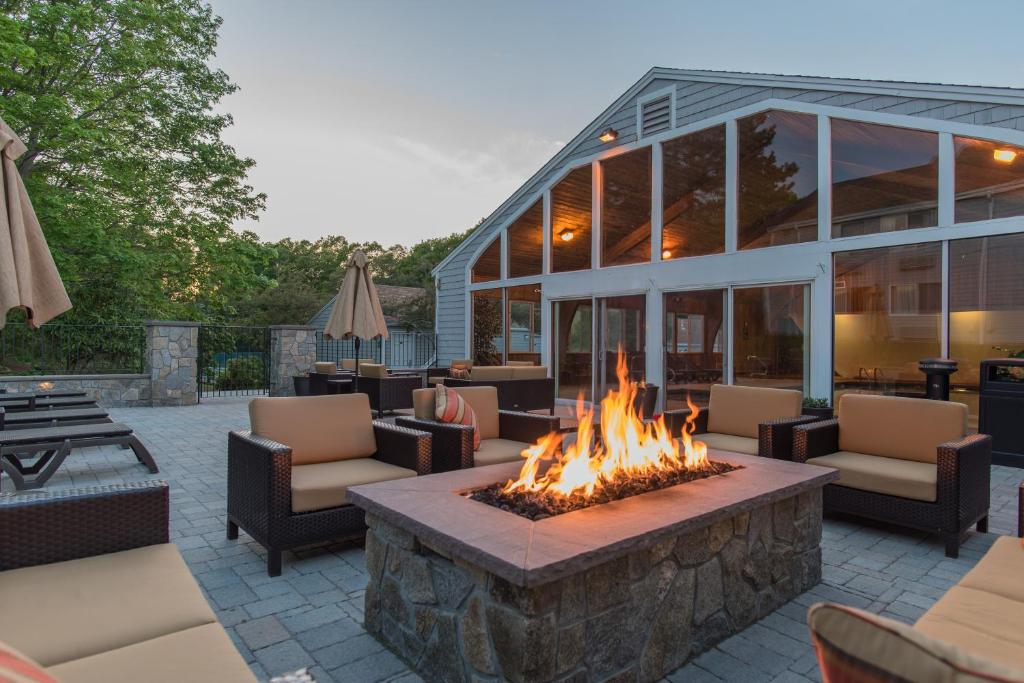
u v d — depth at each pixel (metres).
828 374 7.44
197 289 16.80
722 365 8.49
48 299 3.25
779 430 4.17
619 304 9.90
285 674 2.18
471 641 2.00
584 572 1.96
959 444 3.53
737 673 2.23
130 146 14.25
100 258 13.12
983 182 6.37
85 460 5.97
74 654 1.41
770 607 2.76
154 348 10.58
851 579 3.13
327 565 3.22
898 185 6.96
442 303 13.44
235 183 15.94
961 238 6.46
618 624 2.06
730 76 8.48
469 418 4.26
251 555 3.35
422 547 2.27
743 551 2.61
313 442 3.69
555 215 11.02
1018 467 5.79
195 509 4.22
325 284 33.19
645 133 9.54
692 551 2.35
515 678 1.83
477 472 2.98
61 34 11.63
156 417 9.20
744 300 8.31
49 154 12.93
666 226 9.25
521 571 1.70
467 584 2.02
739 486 2.72
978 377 6.37
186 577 1.86
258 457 3.19
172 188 15.38
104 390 10.23
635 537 2.01
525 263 11.58
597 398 10.14
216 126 15.41
